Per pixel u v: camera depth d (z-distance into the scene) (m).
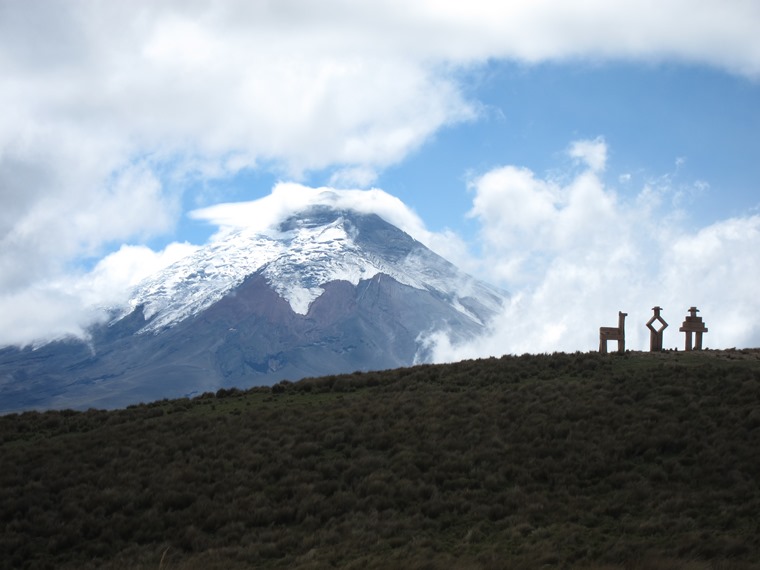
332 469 37.69
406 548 29.44
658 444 37.06
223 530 32.66
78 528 33.12
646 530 29.70
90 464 39.62
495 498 33.47
